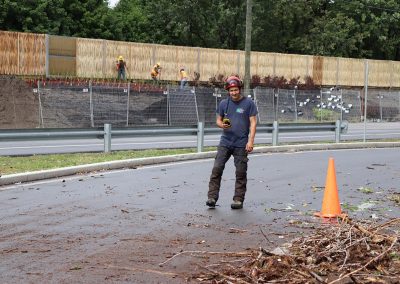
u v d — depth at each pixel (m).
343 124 22.91
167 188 11.43
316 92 35.50
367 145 22.45
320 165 15.78
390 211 9.60
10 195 10.26
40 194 10.41
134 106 28.53
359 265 5.95
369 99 40.03
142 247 7.05
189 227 8.20
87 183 11.77
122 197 10.33
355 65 47.50
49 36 32.94
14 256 6.53
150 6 51.34
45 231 7.73
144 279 5.83
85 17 45.16
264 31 52.78
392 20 55.97
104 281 5.75
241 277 5.76
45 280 5.73
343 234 6.92
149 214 8.98
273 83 41.16
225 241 7.45
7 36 31.44
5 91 28.03
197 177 13.00
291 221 8.70
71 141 20.11
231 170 14.38
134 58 36.72
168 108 28.77
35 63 32.50
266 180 12.88
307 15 53.47
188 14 49.97
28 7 40.91
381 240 6.65
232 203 9.89
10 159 14.43
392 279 5.57
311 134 26.25
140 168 14.34
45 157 14.98
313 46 53.28
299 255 6.31
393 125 35.94
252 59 41.94
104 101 27.89
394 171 14.82
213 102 30.17
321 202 10.36
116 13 50.28
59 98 27.50
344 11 56.78
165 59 38.06
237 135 9.70
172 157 16.02
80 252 6.76
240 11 50.25
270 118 32.53
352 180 13.14
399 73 50.50
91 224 8.20
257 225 8.43
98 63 35.09
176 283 5.71
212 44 52.78
